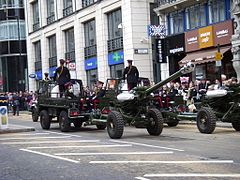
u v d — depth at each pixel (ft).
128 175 28.07
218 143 42.34
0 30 186.19
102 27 119.03
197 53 91.71
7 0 184.55
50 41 157.17
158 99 59.88
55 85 63.57
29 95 130.11
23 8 185.88
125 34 107.24
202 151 37.22
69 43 142.41
